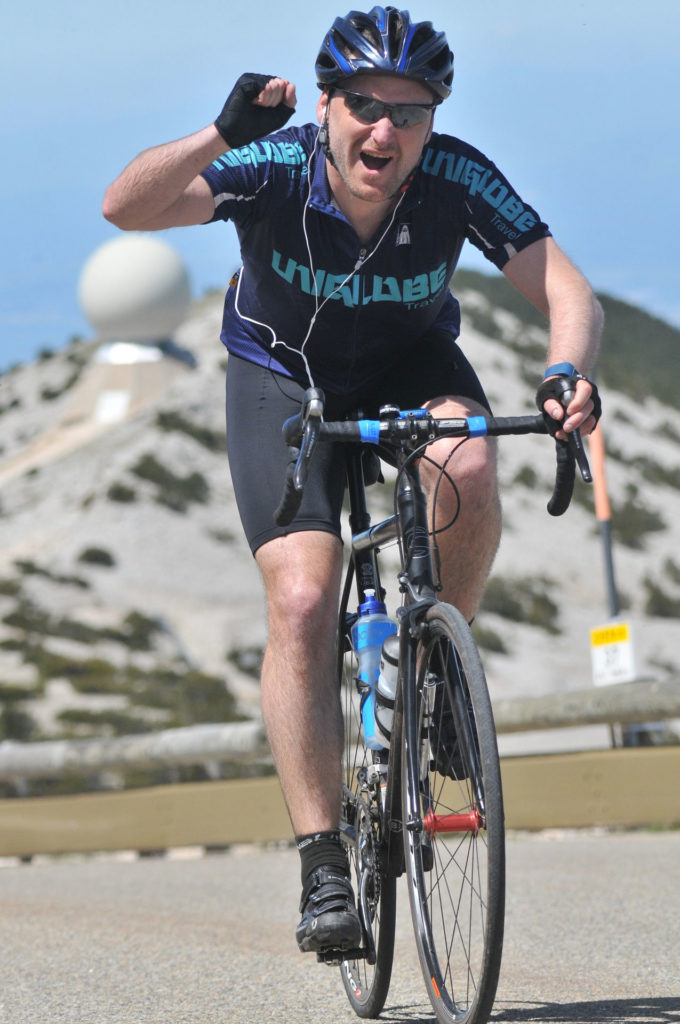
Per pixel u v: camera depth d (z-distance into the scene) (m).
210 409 126.75
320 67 8.05
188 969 10.11
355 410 9.12
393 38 7.72
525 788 20.23
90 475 112.31
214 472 114.56
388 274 8.41
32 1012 8.70
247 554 101.44
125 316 163.88
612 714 19.28
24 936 12.16
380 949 7.89
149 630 86.81
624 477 127.25
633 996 8.23
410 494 7.79
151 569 96.38
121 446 118.62
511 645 89.31
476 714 6.61
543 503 116.69
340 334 8.62
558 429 7.25
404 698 7.46
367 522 8.55
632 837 18.23
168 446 116.31
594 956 9.66
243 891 15.02
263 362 8.84
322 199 8.23
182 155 7.69
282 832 21.88
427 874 7.42
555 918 11.54
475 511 8.20
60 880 17.70
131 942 11.52
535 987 8.71
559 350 7.73
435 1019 8.02
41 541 100.50
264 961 10.34
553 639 91.88
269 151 8.31
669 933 10.33
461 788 7.52
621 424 144.38
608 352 174.12
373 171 7.93
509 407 138.38
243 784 22.47
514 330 167.38
